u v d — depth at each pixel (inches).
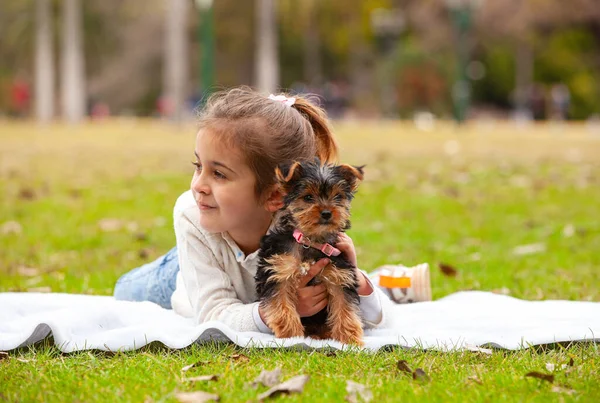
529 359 205.3
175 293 258.7
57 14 2335.1
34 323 217.3
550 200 569.0
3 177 692.7
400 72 2496.3
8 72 2760.8
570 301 274.2
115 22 2704.2
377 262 369.1
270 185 226.1
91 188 628.7
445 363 199.8
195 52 2920.8
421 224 475.5
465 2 1795.0
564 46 2942.9
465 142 1179.3
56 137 1315.2
